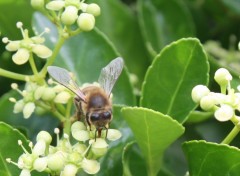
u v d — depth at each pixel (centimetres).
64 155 14
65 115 16
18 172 15
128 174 15
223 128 18
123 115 14
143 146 15
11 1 18
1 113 17
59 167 14
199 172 14
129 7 21
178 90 16
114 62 15
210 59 17
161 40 19
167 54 16
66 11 15
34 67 15
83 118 15
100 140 14
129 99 17
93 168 14
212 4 20
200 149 14
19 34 18
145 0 20
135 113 14
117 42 19
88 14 15
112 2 19
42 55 15
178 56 16
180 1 20
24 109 15
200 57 15
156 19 20
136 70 19
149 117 14
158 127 14
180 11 20
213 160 14
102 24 19
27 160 14
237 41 20
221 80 14
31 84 15
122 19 19
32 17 17
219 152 14
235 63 19
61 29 15
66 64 17
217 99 14
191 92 15
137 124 14
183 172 18
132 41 19
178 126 14
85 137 14
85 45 17
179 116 16
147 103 16
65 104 16
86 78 17
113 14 19
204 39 21
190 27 20
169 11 20
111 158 16
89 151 14
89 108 14
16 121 18
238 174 14
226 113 14
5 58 19
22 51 15
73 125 14
